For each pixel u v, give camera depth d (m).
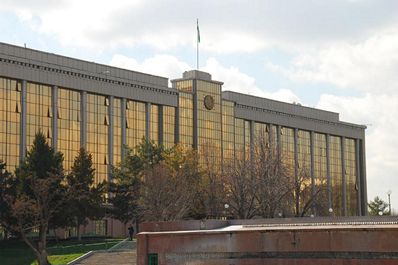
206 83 144.88
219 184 96.56
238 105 153.00
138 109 132.88
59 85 118.12
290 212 99.00
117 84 128.62
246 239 50.09
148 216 95.00
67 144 118.69
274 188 91.81
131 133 130.75
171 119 138.38
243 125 154.88
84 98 122.31
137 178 101.94
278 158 95.00
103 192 102.12
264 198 91.31
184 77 145.12
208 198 96.69
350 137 186.38
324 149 177.75
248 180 92.12
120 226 122.81
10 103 111.25
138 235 55.69
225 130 148.25
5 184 88.56
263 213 91.44
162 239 54.47
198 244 52.53
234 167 94.81
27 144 112.56
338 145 182.88
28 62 113.69
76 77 121.19
